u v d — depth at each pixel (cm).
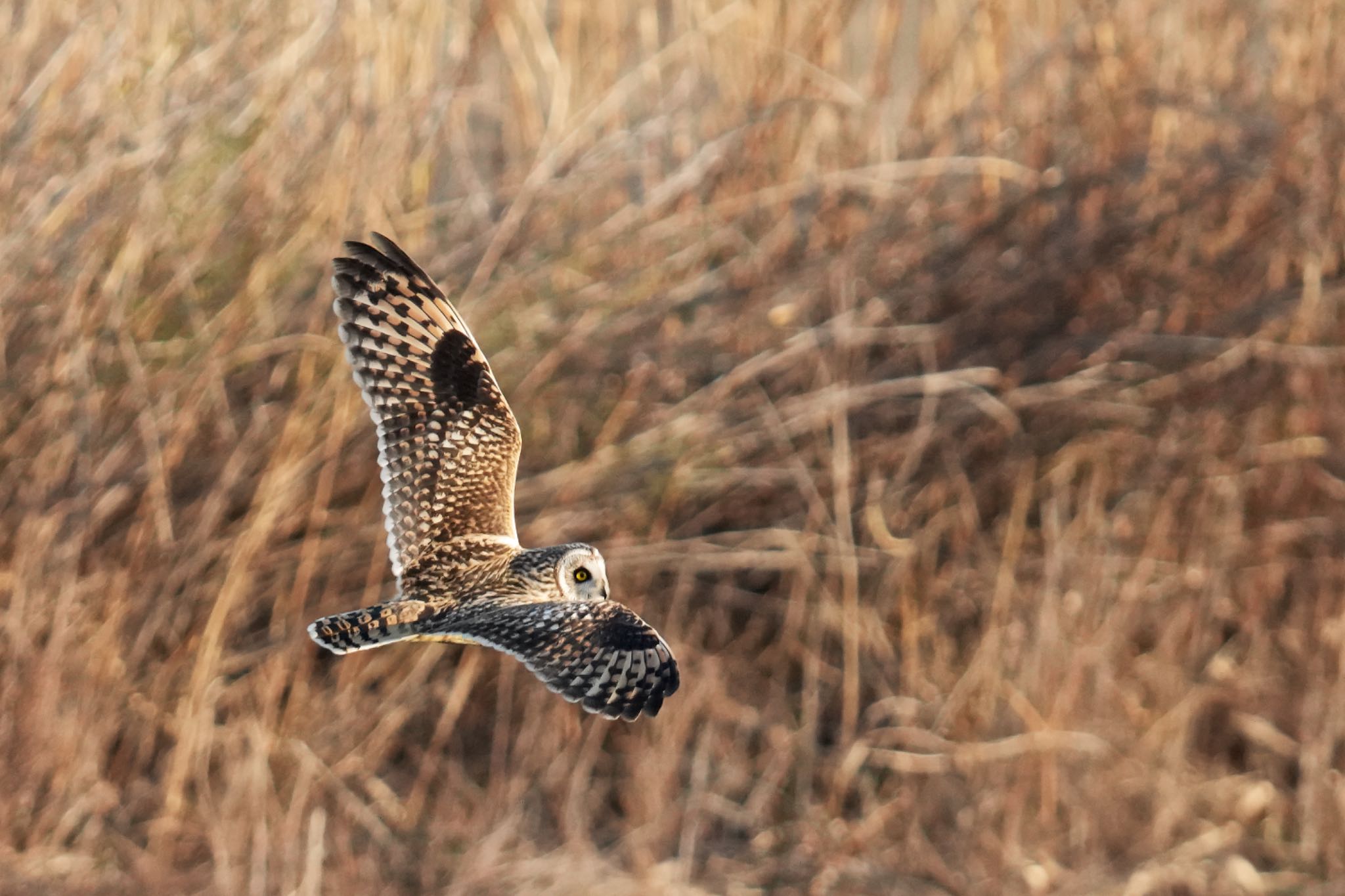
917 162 1296
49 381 1100
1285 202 1332
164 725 1104
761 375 1277
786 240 1308
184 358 1157
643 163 1318
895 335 1264
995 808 1149
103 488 1116
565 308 1254
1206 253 1346
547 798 1149
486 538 593
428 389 613
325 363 1155
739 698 1228
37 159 1141
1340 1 1376
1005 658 1216
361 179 1180
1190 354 1316
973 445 1294
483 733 1195
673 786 1148
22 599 1058
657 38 1372
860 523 1267
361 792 1134
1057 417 1298
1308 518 1309
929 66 1384
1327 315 1334
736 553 1204
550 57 1293
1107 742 1183
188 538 1112
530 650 523
